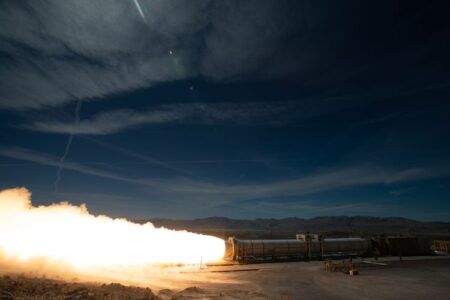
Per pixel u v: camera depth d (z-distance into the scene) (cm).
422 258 5228
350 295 2730
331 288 2983
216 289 2720
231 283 3077
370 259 5109
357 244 5416
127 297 2028
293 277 3516
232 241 4731
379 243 5600
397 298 2664
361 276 3628
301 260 4934
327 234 11381
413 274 3788
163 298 2283
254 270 3931
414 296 2736
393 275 3712
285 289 2888
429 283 3269
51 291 1988
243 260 4684
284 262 4775
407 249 5647
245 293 2600
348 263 4344
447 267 4319
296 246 5009
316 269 4106
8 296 1797
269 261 4781
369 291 2888
